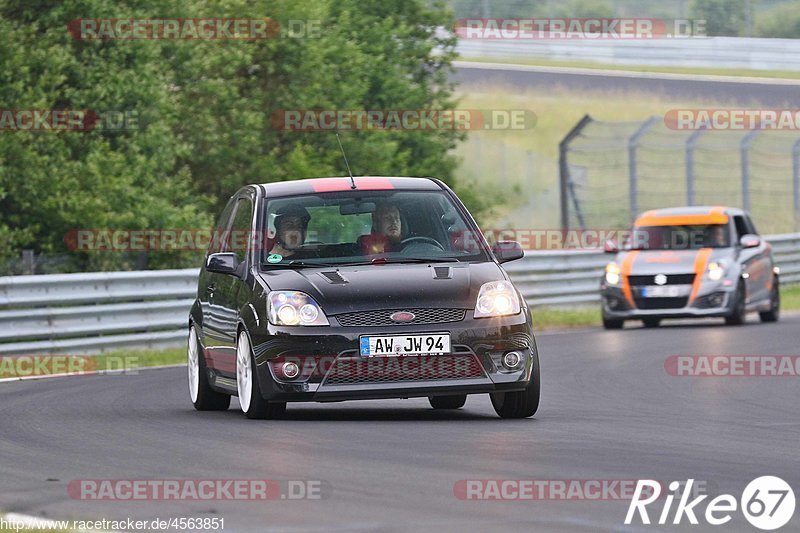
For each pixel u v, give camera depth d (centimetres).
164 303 6072
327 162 9144
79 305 5809
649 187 14450
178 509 2039
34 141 7431
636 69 17675
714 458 2517
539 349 5681
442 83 11088
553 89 16488
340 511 1992
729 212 7319
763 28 18950
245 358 3256
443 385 3100
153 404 3809
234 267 3397
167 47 8406
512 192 14425
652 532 1830
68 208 7438
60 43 7625
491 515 1944
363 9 10831
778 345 5588
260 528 1880
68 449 2755
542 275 8000
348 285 3170
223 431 2992
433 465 2430
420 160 10550
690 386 4150
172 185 8019
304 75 9119
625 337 6253
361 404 3741
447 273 3225
